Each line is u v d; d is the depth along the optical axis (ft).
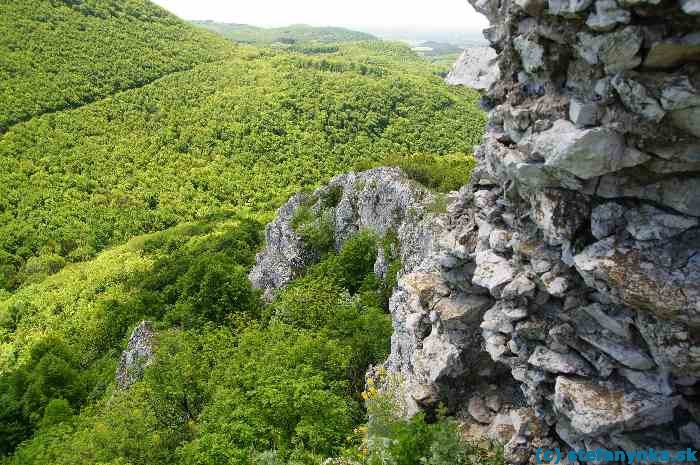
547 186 27.71
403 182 92.43
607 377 27.66
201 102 422.00
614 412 25.80
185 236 255.09
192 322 106.32
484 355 39.42
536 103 28.32
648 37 20.84
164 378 76.64
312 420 48.83
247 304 109.91
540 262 29.89
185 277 139.23
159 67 483.51
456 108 406.62
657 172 23.66
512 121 29.78
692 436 25.27
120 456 65.21
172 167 351.25
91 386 126.31
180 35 572.10
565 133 24.62
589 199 26.61
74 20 493.36
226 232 223.71
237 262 167.63
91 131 366.02
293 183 343.87
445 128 376.48
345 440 47.14
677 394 25.55
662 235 24.16
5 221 278.67
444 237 43.27
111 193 317.22
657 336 24.03
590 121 24.14
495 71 34.60
